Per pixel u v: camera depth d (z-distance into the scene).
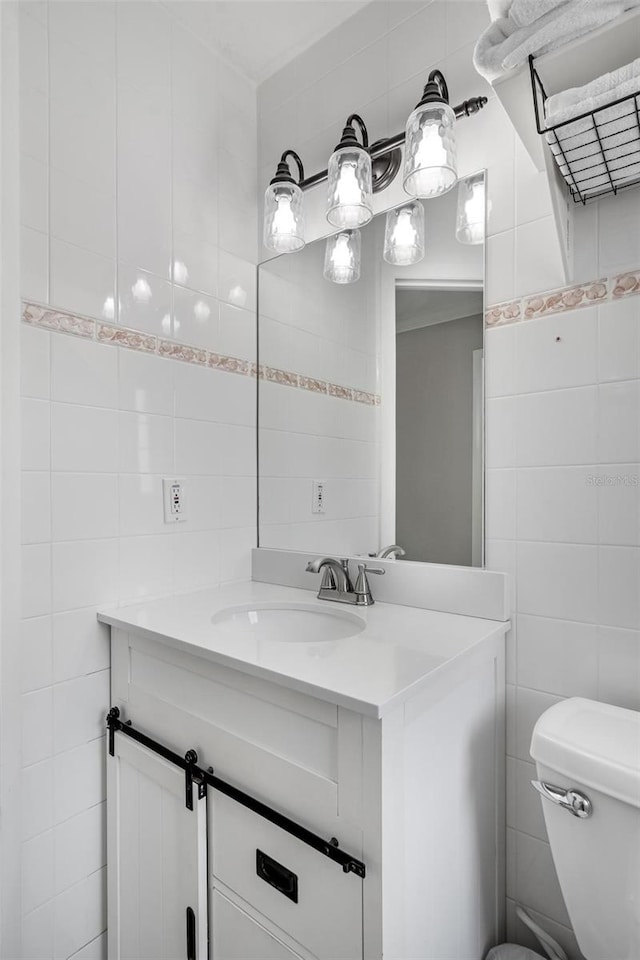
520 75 0.85
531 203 1.14
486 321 1.20
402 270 1.33
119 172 1.28
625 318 1.03
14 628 1.07
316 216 1.53
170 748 1.08
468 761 1.02
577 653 1.08
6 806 1.06
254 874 0.91
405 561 1.31
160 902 1.08
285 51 1.57
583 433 1.07
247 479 1.61
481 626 1.11
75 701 1.18
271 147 1.64
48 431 1.13
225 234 1.55
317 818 0.82
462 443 1.23
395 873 0.77
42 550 1.12
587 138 0.87
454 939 0.98
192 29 1.46
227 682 0.96
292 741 0.86
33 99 1.12
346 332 1.44
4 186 1.06
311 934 0.82
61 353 1.16
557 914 1.10
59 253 1.16
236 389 1.58
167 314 1.38
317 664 0.89
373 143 1.42
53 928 1.14
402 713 0.79
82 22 1.21
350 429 1.42
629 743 0.86
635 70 0.75
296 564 1.51
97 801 1.22
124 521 1.28
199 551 1.46
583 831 0.85
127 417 1.29
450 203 1.26
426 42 1.32
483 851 1.09
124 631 1.19
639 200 1.01
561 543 1.09
